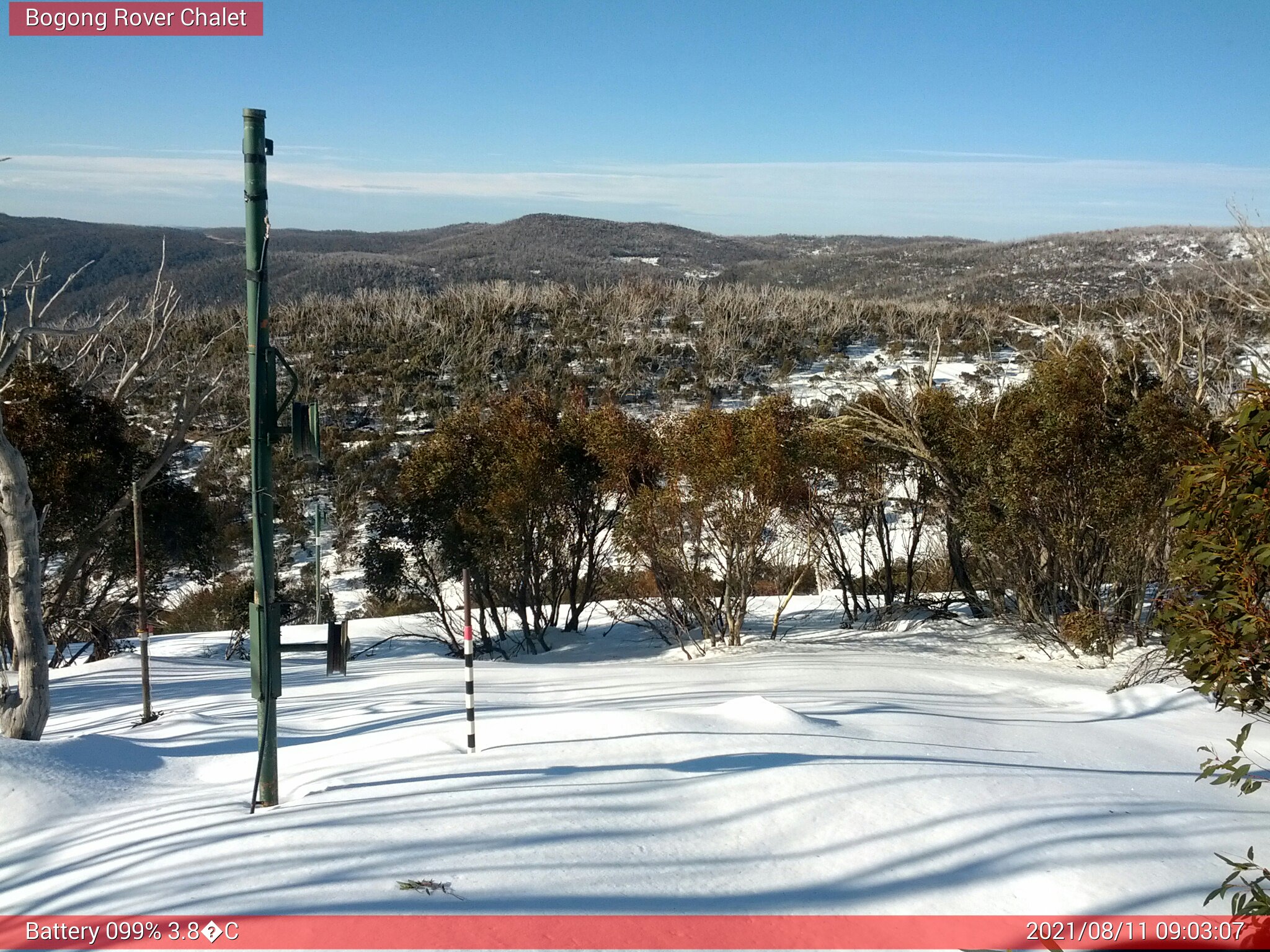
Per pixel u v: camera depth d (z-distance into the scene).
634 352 52.09
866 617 18.38
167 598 28.27
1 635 15.31
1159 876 4.56
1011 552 14.59
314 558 32.31
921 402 17.41
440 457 18.88
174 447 18.58
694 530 16.38
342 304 69.75
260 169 5.46
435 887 4.18
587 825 4.95
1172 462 12.53
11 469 8.42
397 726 7.82
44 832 5.43
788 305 66.00
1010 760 6.70
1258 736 8.06
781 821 5.09
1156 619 5.83
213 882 4.30
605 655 17.58
